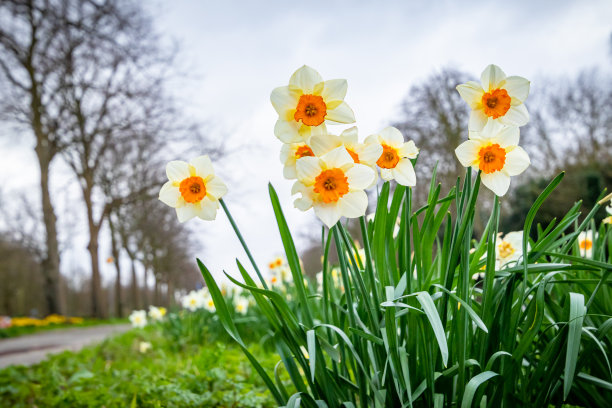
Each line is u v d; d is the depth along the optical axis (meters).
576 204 0.83
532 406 0.79
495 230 0.75
